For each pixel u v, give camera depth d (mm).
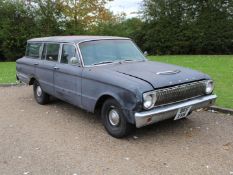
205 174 4613
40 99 8633
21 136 6336
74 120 7219
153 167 4863
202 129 6359
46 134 6406
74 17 27406
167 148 5520
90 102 6336
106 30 28625
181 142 5754
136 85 5359
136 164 4977
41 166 5020
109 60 6738
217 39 26625
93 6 28297
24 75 9047
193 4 27641
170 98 5590
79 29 26891
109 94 5789
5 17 24844
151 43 28281
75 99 6801
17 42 24625
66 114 7703
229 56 22797
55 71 7379
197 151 5363
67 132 6469
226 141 5742
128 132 5871
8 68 17750
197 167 4816
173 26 27594
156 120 5488
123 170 4805
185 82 5766
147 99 5301
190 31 27031
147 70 6070
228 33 26500
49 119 7367
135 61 6934
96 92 6117
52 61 7664
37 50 8492
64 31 26297
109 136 6145
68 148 5672
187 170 4738
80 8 27359
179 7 27891
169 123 6730
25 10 25172
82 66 6547
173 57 23266
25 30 24969
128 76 5727
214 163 4930
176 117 5773
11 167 5020
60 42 7371
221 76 12008
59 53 7359
